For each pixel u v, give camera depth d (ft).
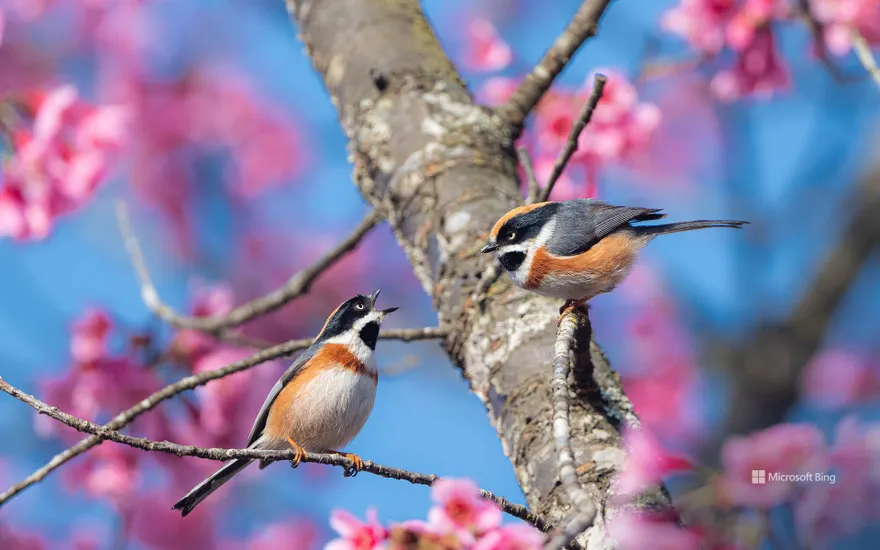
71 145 34.94
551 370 27.40
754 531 25.98
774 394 53.01
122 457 40.63
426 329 30.37
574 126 29.99
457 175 32.96
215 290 42.83
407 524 19.29
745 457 26.17
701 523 26.35
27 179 34.35
